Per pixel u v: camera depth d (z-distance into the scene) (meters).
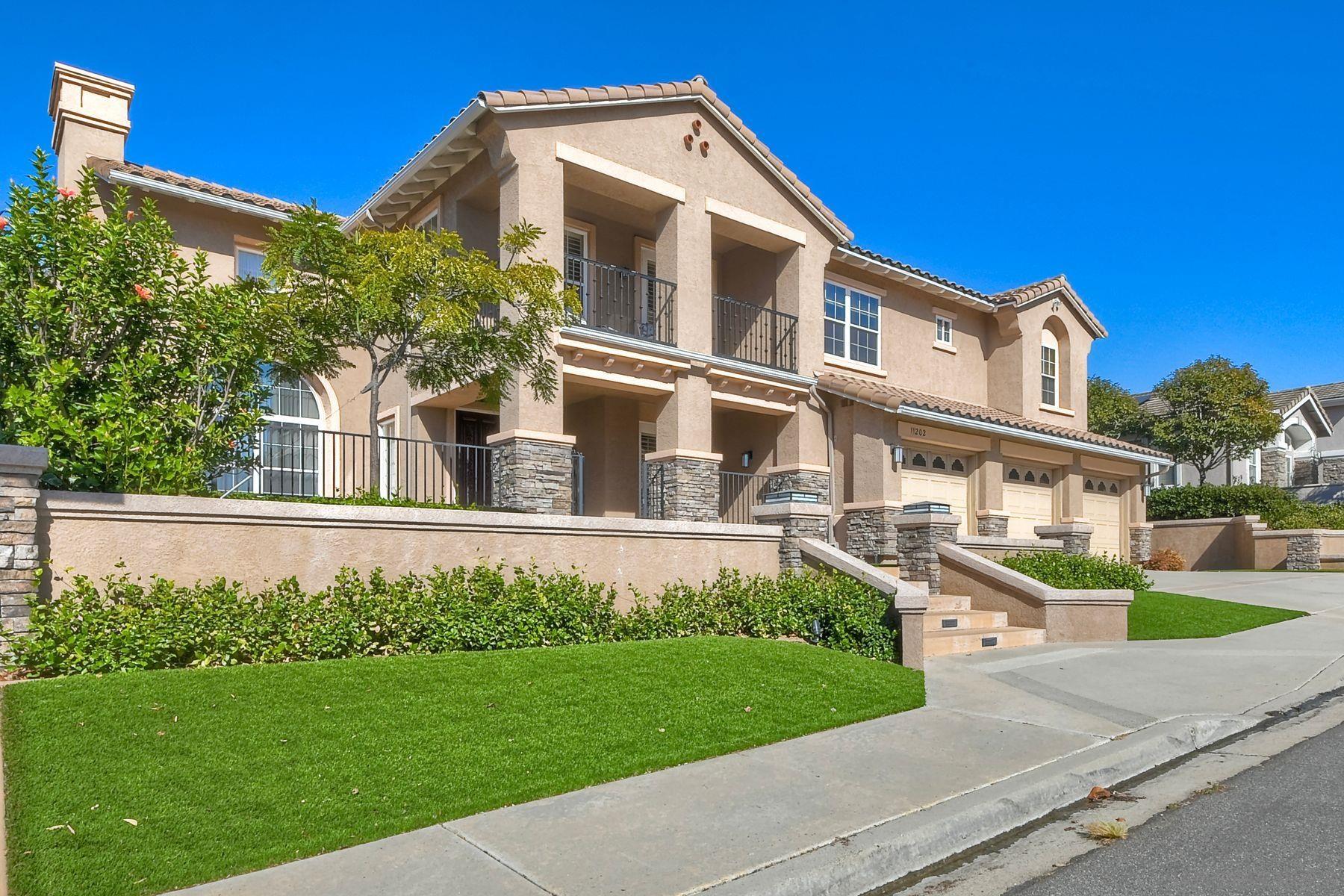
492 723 6.44
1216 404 29.98
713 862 4.61
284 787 5.21
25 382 7.97
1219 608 14.41
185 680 6.44
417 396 15.38
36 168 8.23
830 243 17.05
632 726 6.71
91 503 7.03
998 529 17.86
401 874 4.41
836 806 5.44
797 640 10.20
